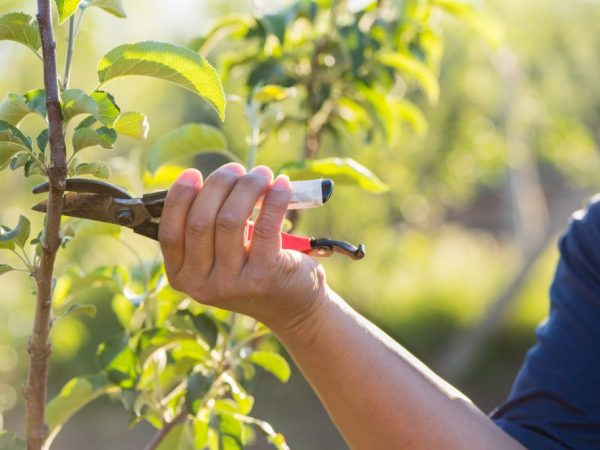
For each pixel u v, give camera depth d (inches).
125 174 52.0
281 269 33.5
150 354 46.6
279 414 300.5
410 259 363.6
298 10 63.3
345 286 291.1
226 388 48.8
